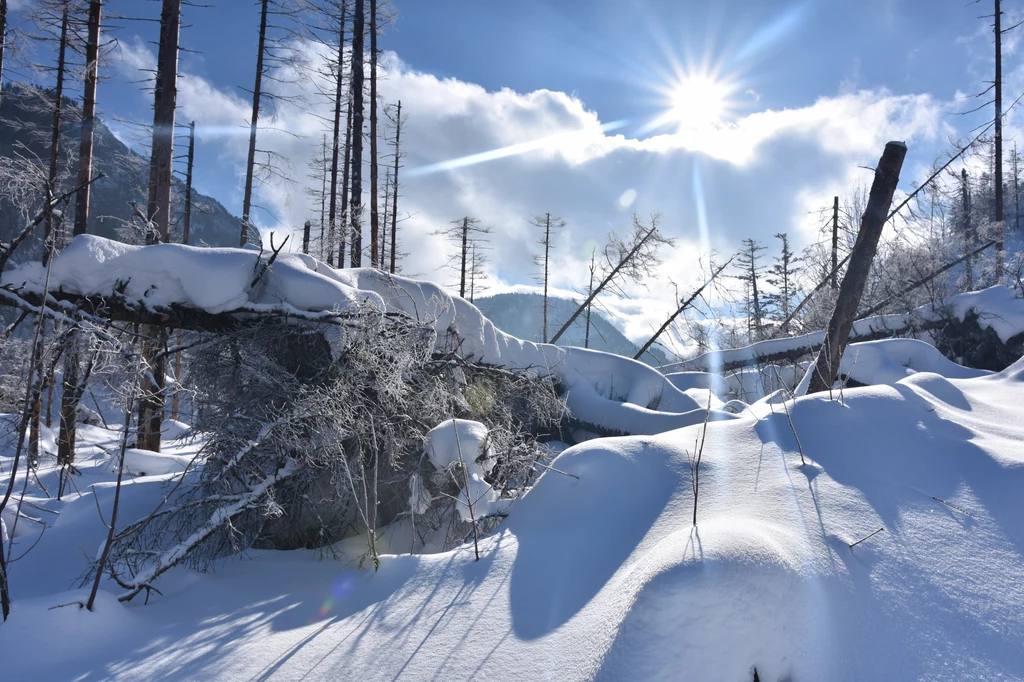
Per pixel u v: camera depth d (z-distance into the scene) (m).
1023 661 2.69
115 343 5.54
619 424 9.06
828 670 2.76
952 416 5.00
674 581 2.86
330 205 19.33
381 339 5.92
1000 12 20.48
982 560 3.27
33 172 5.72
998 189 20.52
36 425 8.23
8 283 5.88
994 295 12.83
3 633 3.42
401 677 3.03
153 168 10.56
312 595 4.14
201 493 5.52
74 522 6.05
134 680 3.11
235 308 6.18
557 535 4.30
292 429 5.33
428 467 5.93
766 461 4.45
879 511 3.71
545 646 3.12
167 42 10.67
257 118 16.02
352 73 15.66
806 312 18.25
